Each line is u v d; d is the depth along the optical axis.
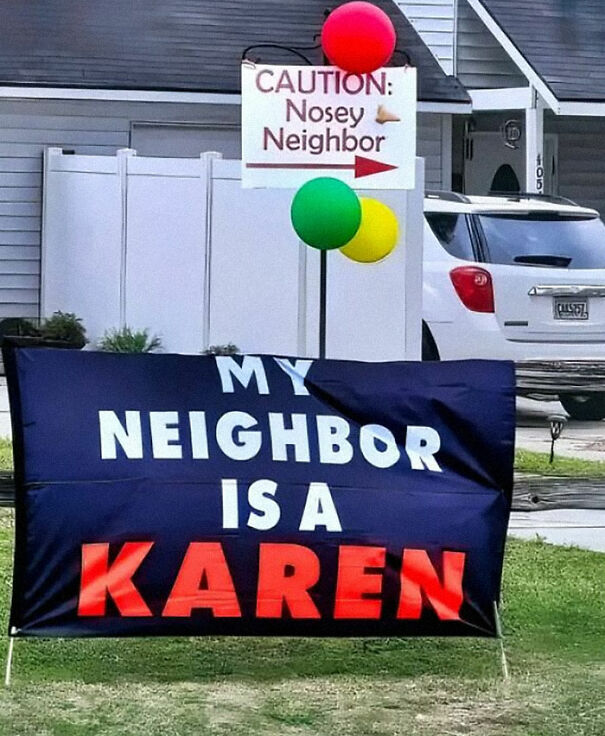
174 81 17.55
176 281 15.00
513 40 18.55
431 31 19.75
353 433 6.04
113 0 19.00
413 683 6.02
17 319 16.41
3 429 12.28
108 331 15.05
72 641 6.47
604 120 21.02
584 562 8.17
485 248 13.34
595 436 13.04
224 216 14.70
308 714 5.60
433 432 6.07
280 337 14.45
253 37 18.73
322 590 5.89
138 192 15.34
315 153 8.04
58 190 16.41
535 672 6.19
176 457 5.89
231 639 6.57
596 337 13.34
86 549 5.75
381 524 5.94
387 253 8.62
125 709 5.61
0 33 17.92
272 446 5.98
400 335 13.55
